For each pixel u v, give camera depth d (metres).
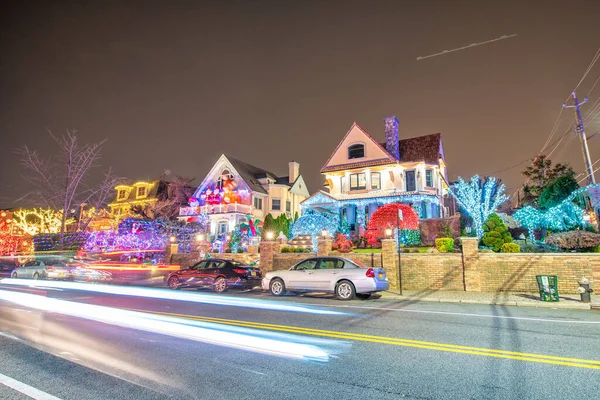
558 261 13.20
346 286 12.30
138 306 11.06
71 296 13.91
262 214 40.91
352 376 4.78
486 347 6.10
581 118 21.92
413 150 32.72
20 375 4.93
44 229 36.81
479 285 13.96
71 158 28.89
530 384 4.42
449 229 22.06
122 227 32.41
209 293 14.88
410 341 6.54
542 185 32.06
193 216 39.22
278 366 5.23
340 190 33.31
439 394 4.15
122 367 5.25
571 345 6.20
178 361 5.50
